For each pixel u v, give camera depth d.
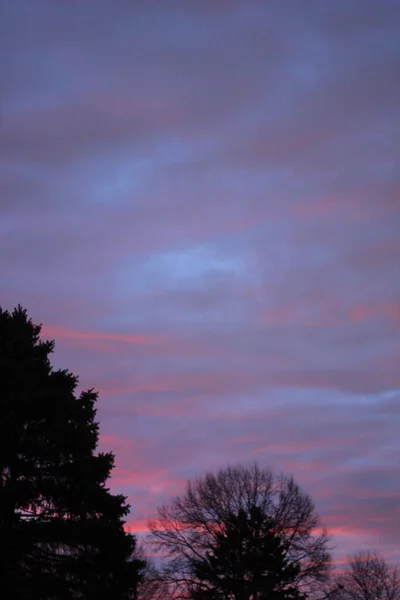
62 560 28.42
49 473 28.81
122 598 28.91
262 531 51.78
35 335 32.72
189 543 51.62
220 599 50.06
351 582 69.25
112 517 29.41
